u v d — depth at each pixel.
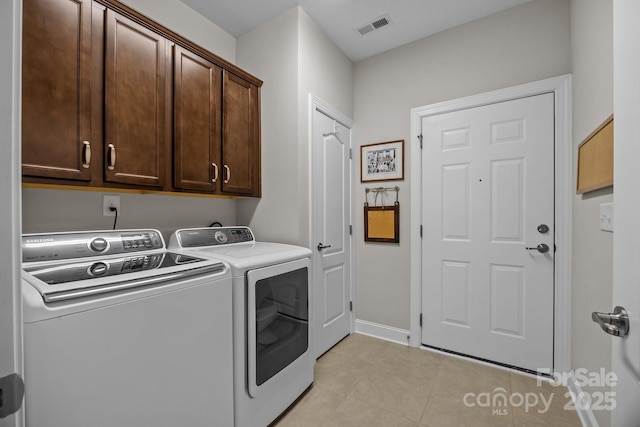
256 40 2.16
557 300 1.81
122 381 0.89
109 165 1.26
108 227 1.54
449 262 2.20
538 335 1.89
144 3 1.70
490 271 2.04
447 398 1.67
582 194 1.57
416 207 2.32
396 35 2.28
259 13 2.02
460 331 2.16
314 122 2.10
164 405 1.00
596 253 1.36
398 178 2.41
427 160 2.29
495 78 2.02
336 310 2.38
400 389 1.76
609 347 1.21
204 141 1.68
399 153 2.41
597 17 1.35
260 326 1.38
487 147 2.05
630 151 0.57
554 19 1.84
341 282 2.45
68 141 1.14
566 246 1.78
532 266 1.91
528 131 1.92
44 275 0.97
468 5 1.96
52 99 1.10
